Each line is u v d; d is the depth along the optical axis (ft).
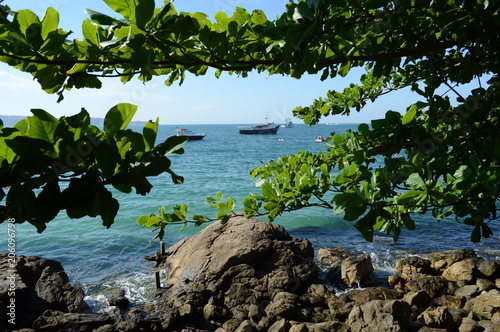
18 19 5.58
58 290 36.78
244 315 35.37
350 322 30.89
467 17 7.09
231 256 41.81
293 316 34.68
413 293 35.86
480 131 9.46
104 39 6.69
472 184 6.82
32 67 6.56
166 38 5.89
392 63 8.36
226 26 8.05
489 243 55.57
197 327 34.27
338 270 43.45
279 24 6.80
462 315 31.78
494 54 9.20
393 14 6.53
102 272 46.88
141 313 36.50
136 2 4.92
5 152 3.95
